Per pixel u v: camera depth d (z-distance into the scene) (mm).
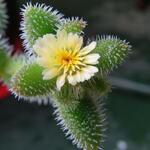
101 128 126
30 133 404
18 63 159
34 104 434
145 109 438
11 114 425
